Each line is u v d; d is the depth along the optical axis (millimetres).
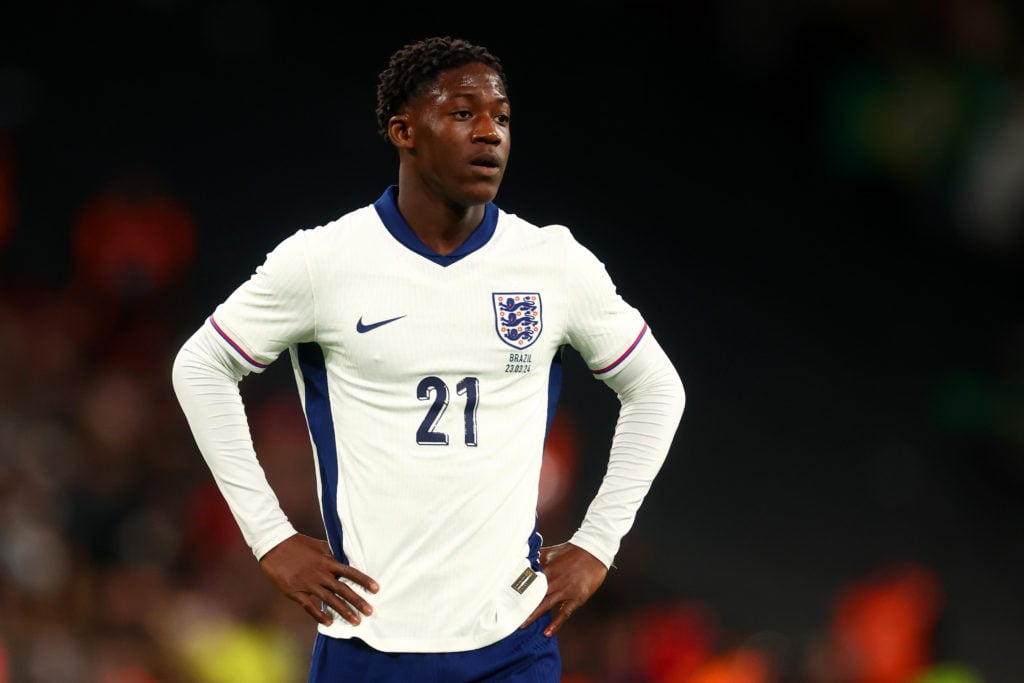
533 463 12727
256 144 47406
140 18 52469
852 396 41281
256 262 42219
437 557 12273
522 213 45719
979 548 36094
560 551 13156
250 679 26375
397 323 12375
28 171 44625
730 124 50938
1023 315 43406
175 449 33188
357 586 12492
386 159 47156
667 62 53125
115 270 38906
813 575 34562
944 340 42719
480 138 12234
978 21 45031
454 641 12266
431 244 12625
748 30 52094
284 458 30500
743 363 42188
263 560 12742
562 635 28000
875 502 37531
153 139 47094
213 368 12836
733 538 35844
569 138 49781
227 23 52938
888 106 46594
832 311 44500
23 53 49906
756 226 47219
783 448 39375
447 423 12359
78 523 29672
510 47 52750
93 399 33094
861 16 48281
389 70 12828
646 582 31859
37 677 24688
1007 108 44125
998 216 44094
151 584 27344
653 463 13320
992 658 32188
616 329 13086
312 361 12789
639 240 46062
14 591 25750
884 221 47312
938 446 39500
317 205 44781
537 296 12664
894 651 28812
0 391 33500
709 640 29547
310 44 52625
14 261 40781
